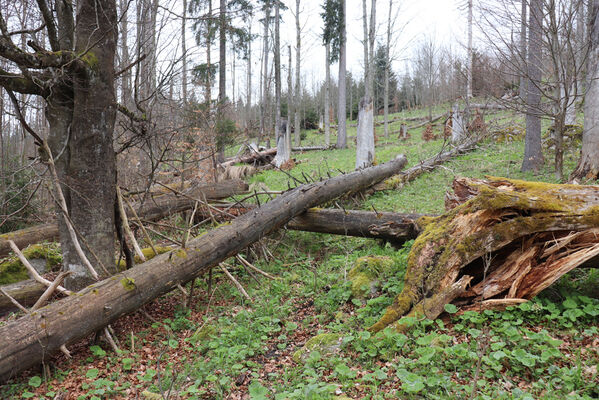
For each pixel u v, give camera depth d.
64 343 3.78
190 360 4.15
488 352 3.45
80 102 4.67
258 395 3.12
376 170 10.48
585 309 3.81
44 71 4.45
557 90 7.97
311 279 6.04
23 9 4.96
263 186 11.59
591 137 8.25
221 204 8.41
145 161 9.77
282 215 6.70
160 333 4.85
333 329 4.41
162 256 4.94
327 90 26.19
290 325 4.58
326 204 8.23
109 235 4.95
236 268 6.67
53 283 4.28
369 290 5.11
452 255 4.32
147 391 3.51
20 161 9.90
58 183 4.54
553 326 3.83
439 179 11.09
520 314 3.98
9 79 4.32
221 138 12.16
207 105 10.62
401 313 4.32
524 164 10.24
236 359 4.00
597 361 3.20
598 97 8.12
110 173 4.98
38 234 7.38
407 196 9.85
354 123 40.59
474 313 3.98
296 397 3.11
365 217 7.02
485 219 4.32
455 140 16.02
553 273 4.12
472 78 13.43
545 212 4.12
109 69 4.84
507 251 4.43
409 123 32.31
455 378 3.23
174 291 6.11
